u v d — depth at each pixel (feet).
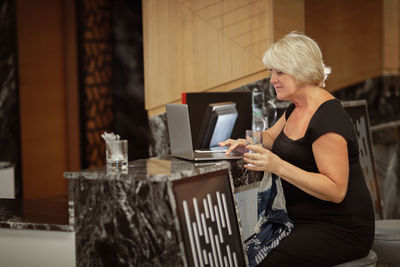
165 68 13.00
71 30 21.09
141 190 6.70
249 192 9.72
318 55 7.61
